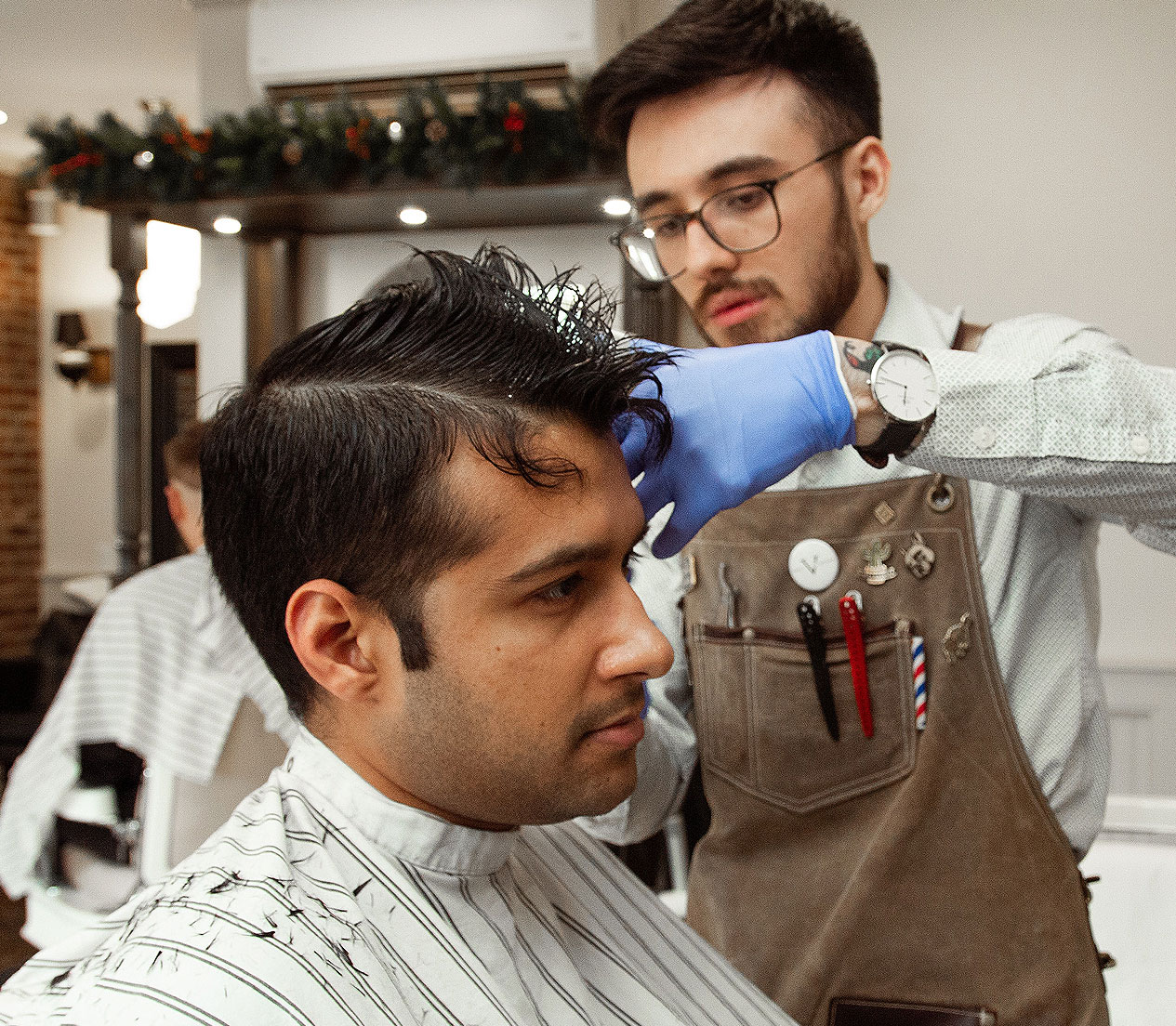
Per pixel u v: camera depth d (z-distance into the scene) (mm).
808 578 978
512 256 658
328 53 3336
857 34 1017
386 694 568
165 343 5105
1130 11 2828
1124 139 2859
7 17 4199
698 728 1057
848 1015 947
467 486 529
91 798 2012
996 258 2951
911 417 757
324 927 521
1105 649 2936
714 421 752
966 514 936
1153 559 2883
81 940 597
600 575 567
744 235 991
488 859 643
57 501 6652
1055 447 776
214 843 573
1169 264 2855
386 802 604
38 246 6598
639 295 2859
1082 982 908
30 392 6574
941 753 943
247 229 3627
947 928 932
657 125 1012
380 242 3623
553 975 664
